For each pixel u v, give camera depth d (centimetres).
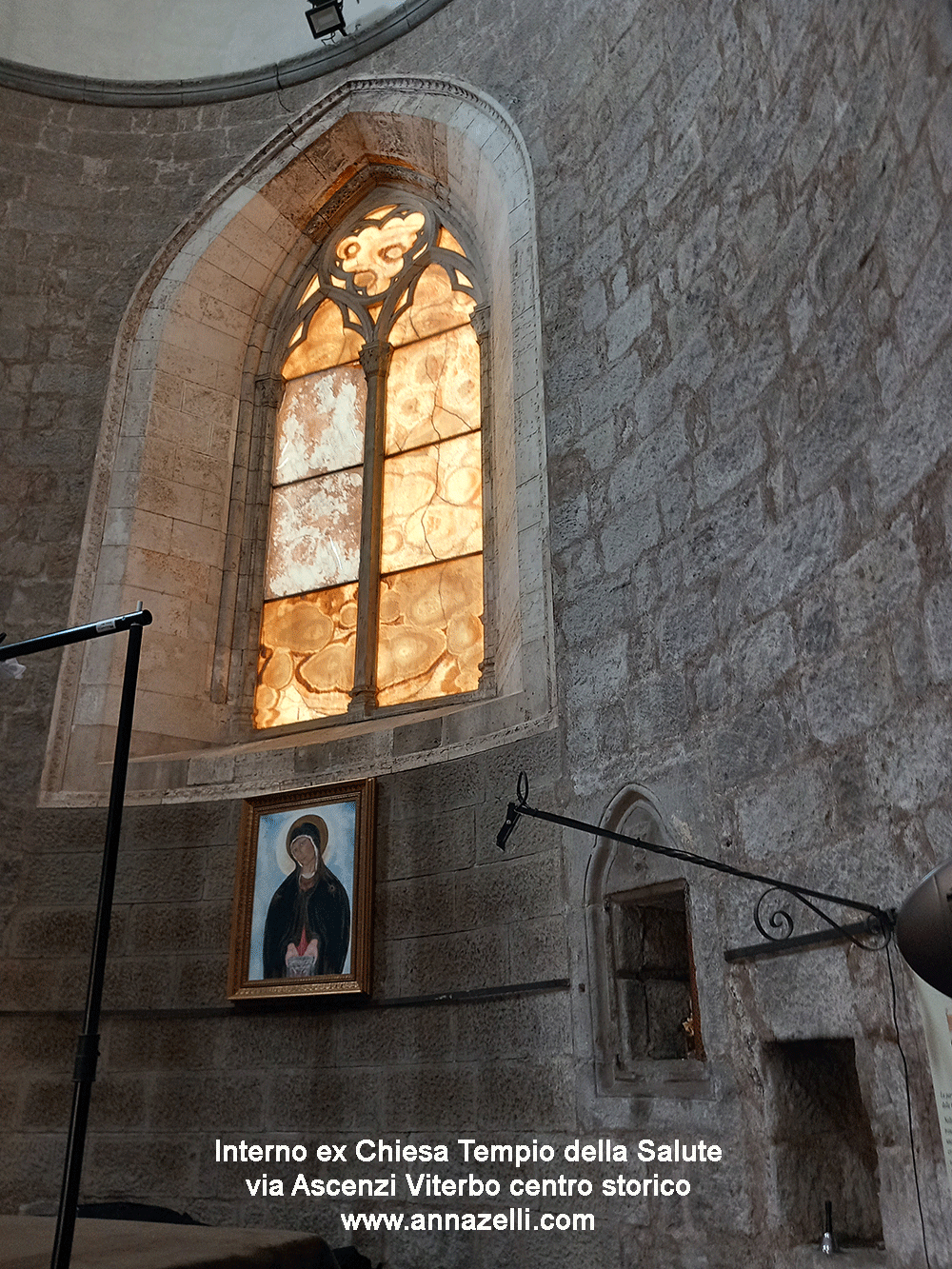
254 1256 255
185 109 884
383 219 859
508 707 556
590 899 479
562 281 627
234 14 919
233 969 576
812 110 431
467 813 546
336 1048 544
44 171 845
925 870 313
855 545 368
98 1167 559
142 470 746
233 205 837
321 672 722
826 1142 382
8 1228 277
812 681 383
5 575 706
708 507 470
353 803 583
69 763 658
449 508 723
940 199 327
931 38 335
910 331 342
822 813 368
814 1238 365
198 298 816
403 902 552
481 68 768
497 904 516
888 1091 321
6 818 639
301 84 871
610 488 541
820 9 430
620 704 495
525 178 690
